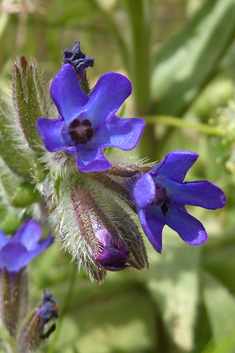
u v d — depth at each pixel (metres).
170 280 0.17
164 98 0.19
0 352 0.15
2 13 0.19
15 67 0.14
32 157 0.15
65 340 0.17
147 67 0.18
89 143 0.14
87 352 0.17
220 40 0.19
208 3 0.20
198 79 0.19
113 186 0.14
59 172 0.14
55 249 0.18
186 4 0.24
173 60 0.20
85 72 0.14
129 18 0.18
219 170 0.20
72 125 0.14
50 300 0.15
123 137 0.14
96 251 0.14
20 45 0.21
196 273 0.17
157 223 0.14
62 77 0.14
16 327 0.15
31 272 0.17
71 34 0.25
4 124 0.15
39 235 0.15
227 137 0.18
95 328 0.18
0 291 0.15
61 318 0.16
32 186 0.15
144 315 0.18
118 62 0.25
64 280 0.18
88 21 0.24
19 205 0.15
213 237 0.19
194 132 0.22
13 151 0.15
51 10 0.21
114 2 0.21
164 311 0.17
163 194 0.14
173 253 0.17
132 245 0.14
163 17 0.25
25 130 0.14
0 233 0.15
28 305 0.15
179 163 0.13
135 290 0.18
